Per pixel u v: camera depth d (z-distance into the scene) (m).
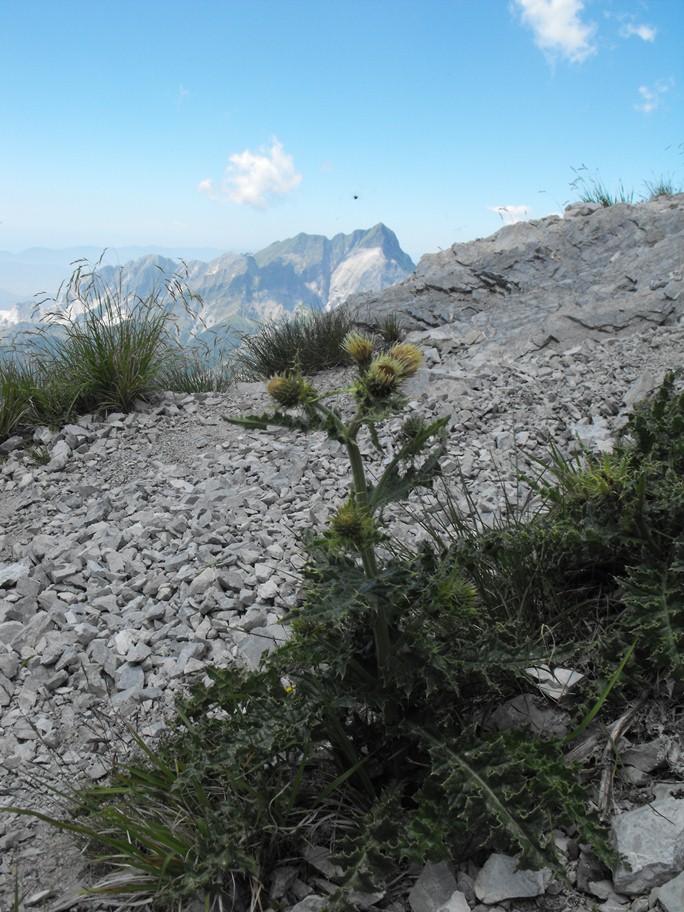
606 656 0.69
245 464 1.54
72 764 0.79
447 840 0.61
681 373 1.62
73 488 1.49
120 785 0.70
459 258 2.84
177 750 0.68
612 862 0.55
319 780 0.70
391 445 1.57
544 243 2.70
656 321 2.08
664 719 0.66
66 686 0.92
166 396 1.97
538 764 0.59
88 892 0.62
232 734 0.63
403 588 0.61
